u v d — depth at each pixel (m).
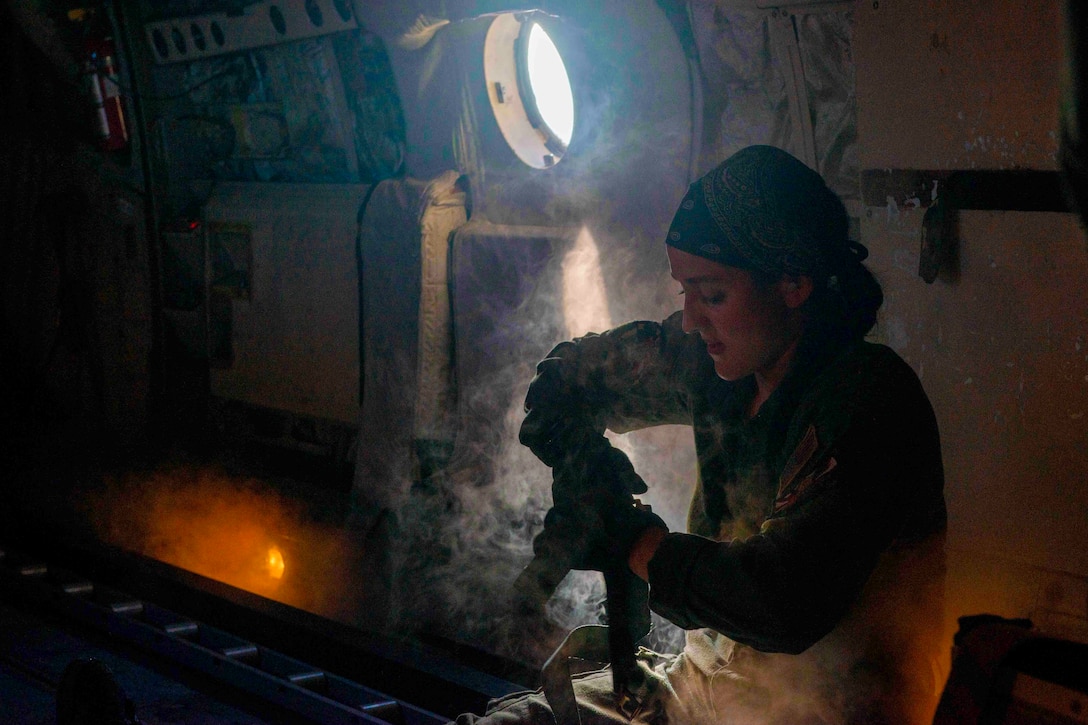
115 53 4.35
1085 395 1.95
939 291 2.12
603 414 1.77
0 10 4.51
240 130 4.10
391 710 2.31
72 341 4.80
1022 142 1.94
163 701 2.34
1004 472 2.08
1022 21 1.90
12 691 2.36
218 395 4.30
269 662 2.59
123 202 4.51
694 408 1.71
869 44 2.13
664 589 1.44
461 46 3.20
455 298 3.35
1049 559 2.04
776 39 2.45
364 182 3.80
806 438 1.44
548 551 1.57
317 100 3.80
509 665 3.16
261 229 4.00
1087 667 1.28
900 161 2.13
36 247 4.78
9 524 4.31
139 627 2.67
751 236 1.46
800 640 1.36
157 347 4.57
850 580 1.36
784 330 1.53
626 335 1.77
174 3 4.07
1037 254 1.96
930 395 2.17
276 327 4.02
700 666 1.65
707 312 1.54
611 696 1.69
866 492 1.38
